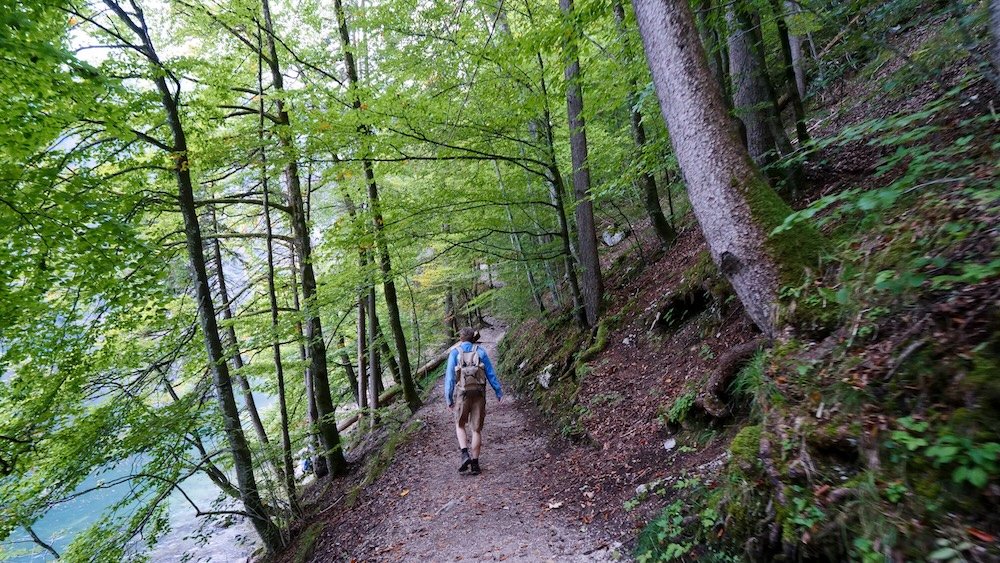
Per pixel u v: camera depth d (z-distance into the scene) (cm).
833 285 305
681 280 755
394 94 637
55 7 473
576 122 852
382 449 909
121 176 698
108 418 652
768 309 345
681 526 332
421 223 841
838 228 456
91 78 434
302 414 1391
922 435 198
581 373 778
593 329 891
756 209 346
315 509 800
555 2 899
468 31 710
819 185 608
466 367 625
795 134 873
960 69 515
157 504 653
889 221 311
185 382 831
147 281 678
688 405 486
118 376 724
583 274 926
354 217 833
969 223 241
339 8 901
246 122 861
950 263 238
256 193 827
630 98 764
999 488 168
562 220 924
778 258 339
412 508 564
